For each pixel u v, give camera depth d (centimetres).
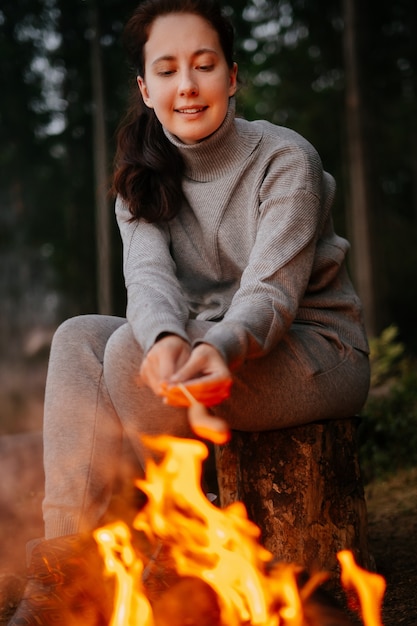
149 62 235
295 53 1700
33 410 1364
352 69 1403
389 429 505
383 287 1478
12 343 2475
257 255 222
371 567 252
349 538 244
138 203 244
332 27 1695
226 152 241
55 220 2169
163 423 212
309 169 235
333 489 243
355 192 1395
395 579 262
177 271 255
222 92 232
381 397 566
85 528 210
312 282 250
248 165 240
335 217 1686
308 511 240
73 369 218
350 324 251
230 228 244
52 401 216
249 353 203
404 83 1705
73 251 1997
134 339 207
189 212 253
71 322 226
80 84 1941
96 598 201
